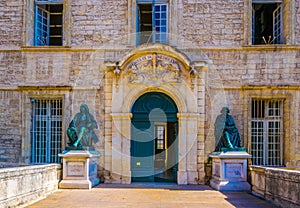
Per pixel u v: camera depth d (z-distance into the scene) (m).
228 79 11.30
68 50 11.55
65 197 8.59
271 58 11.28
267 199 8.30
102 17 11.63
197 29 11.45
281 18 11.73
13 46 11.65
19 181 7.34
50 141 11.73
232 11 11.46
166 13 11.87
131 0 11.52
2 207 6.54
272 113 11.45
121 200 8.24
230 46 11.35
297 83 11.19
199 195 8.98
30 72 11.59
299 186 6.64
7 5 11.73
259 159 11.40
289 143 11.00
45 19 12.64
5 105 11.57
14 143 11.47
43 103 11.81
